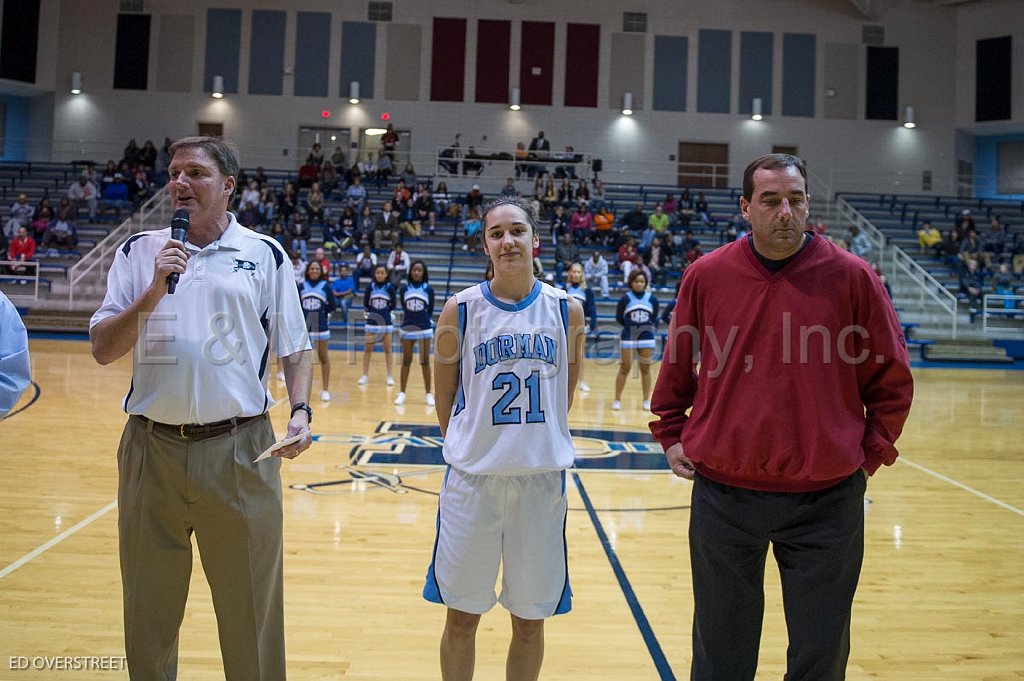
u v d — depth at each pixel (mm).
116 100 19891
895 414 1836
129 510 1905
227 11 19938
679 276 15305
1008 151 20609
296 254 12234
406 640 2617
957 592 3178
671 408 2074
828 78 20297
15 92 19703
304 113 20016
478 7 20000
